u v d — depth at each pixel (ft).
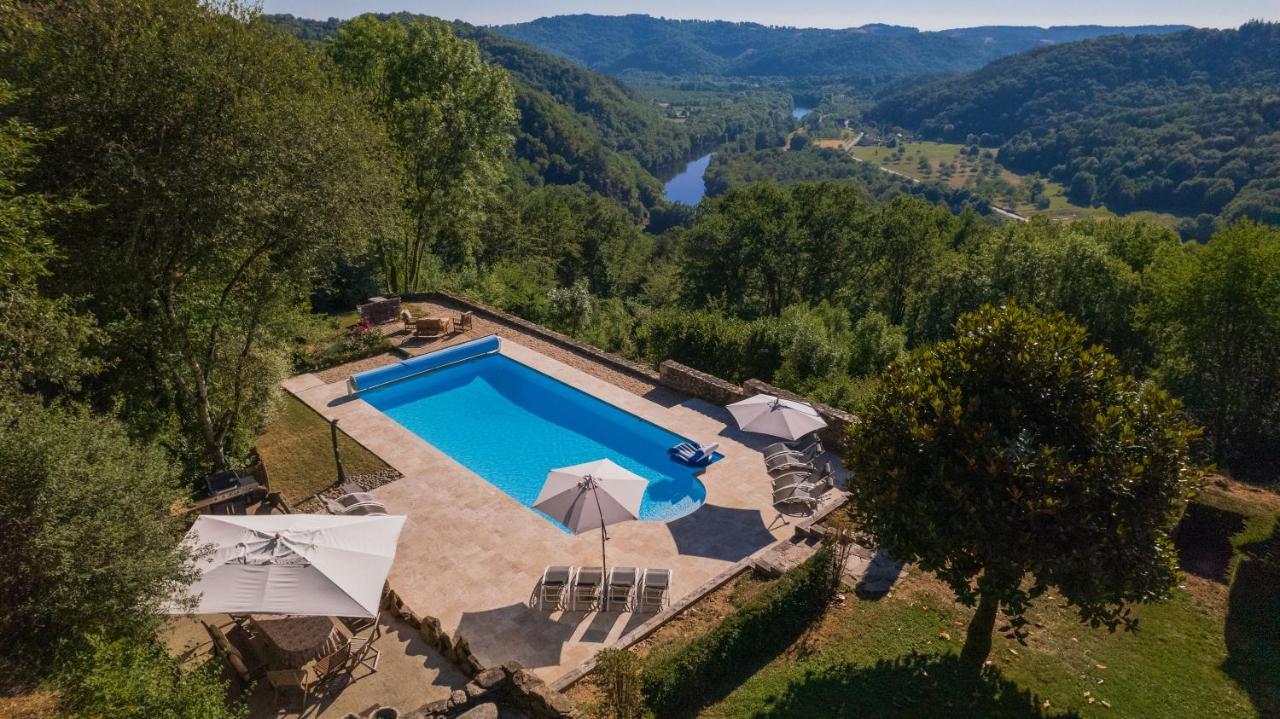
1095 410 28.22
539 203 273.33
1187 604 36.63
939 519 28.81
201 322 55.26
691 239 177.68
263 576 32.48
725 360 84.12
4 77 42.29
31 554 26.73
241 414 59.00
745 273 168.96
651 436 65.77
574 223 268.41
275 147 46.29
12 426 30.37
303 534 34.96
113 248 46.50
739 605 37.99
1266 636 34.01
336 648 33.91
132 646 26.84
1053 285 110.83
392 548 36.01
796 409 53.06
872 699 30.12
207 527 35.50
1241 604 36.45
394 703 32.17
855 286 178.91
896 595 38.27
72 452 29.22
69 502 28.22
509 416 71.20
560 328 117.80
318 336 79.51
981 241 159.94
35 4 43.29
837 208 164.14
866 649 33.94
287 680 31.71
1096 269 106.11
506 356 82.79
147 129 44.29
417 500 52.19
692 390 71.61
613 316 127.34
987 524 27.61
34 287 38.29
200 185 44.09
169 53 43.45
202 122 44.73
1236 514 43.09
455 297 102.78
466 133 99.96
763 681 32.12
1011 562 27.09
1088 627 35.27
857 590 38.78
